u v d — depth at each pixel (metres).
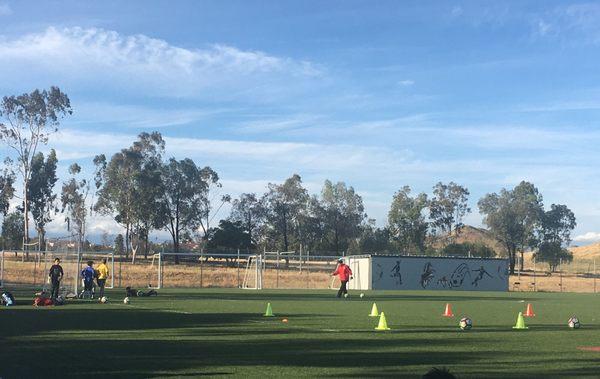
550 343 14.35
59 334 15.30
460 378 9.73
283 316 21.59
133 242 87.88
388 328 17.50
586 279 78.94
